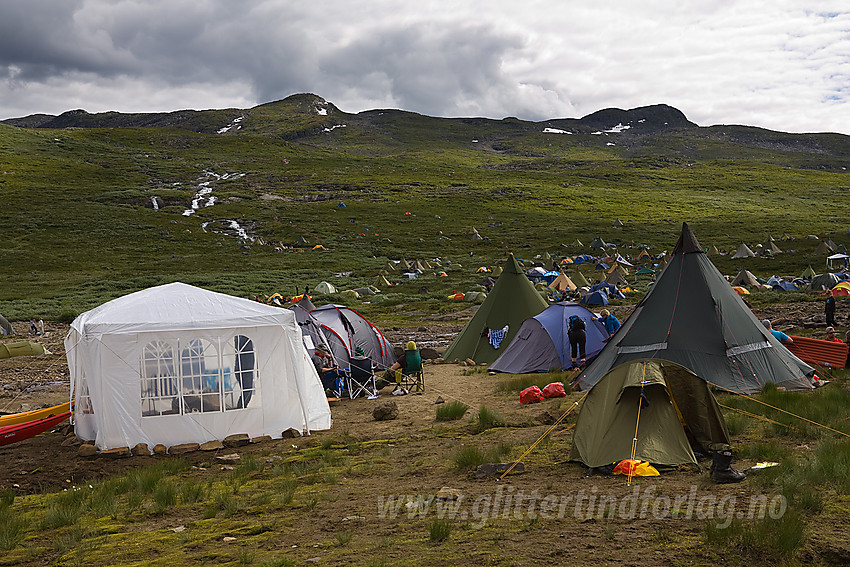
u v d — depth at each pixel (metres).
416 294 59.03
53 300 58.19
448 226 117.25
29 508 8.96
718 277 15.59
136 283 70.12
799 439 9.90
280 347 13.59
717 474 7.95
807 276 55.28
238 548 6.57
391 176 178.00
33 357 28.41
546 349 19.23
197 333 12.87
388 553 6.09
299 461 10.90
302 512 7.76
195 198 139.00
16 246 95.69
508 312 21.80
